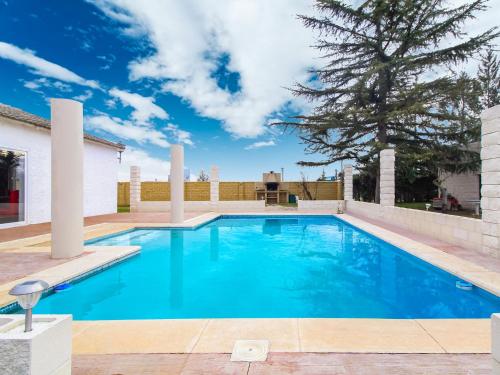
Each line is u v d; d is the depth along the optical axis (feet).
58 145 22.48
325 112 74.02
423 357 9.44
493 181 22.56
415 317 15.52
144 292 19.92
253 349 10.03
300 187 89.15
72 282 18.49
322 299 18.49
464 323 12.23
